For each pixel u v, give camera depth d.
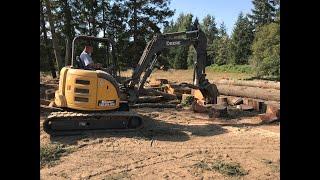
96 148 8.77
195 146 9.00
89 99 9.78
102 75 9.88
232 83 21.06
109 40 10.80
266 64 35.66
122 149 8.71
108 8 31.30
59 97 9.90
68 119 9.70
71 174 7.08
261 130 10.70
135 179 6.84
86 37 10.55
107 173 7.16
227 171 7.24
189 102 14.90
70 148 8.71
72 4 29.72
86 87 9.77
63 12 28.81
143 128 10.66
